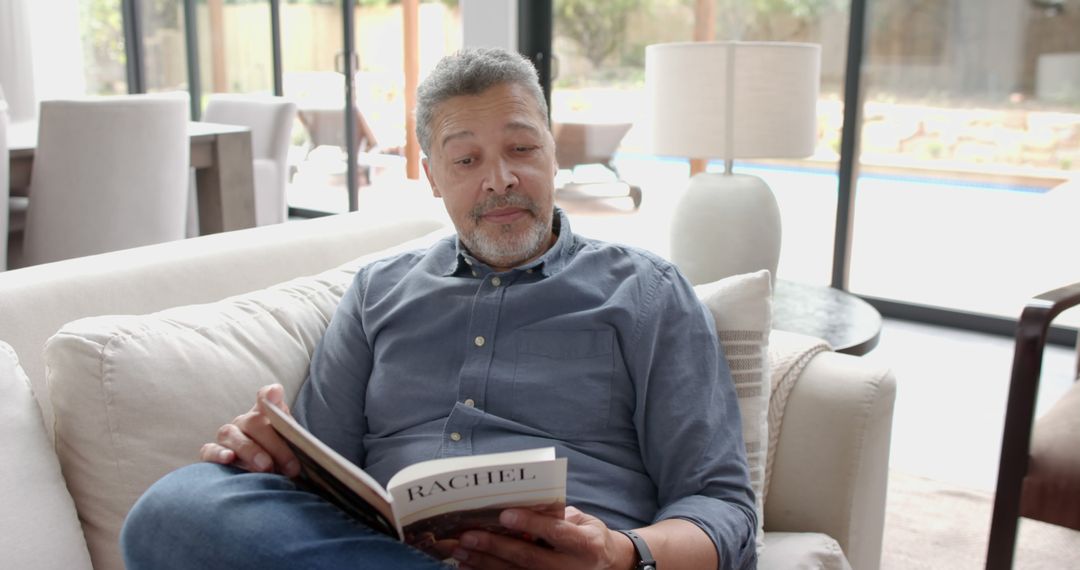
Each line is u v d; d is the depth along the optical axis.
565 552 0.92
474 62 1.26
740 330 1.31
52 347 1.16
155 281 1.44
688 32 3.88
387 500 0.83
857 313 2.10
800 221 3.84
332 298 1.46
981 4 3.21
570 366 1.22
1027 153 3.25
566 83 4.33
